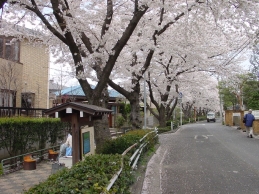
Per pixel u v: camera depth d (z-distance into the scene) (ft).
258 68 68.64
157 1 27.27
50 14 28.68
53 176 14.57
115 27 37.24
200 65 61.36
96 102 26.84
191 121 164.25
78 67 27.63
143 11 25.45
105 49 30.50
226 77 66.69
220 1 25.86
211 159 32.45
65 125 45.42
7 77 44.06
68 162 24.61
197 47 52.90
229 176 24.11
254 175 24.22
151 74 68.08
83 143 19.74
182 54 56.08
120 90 43.68
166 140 56.08
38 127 37.37
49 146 41.50
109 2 31.07
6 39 46.06
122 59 46.39
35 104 53.26
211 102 171.73
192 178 23.80
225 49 59.26
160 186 21.50
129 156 22.35
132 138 29.68
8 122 31.32
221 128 89.71
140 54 49.88
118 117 82.02
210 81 108.47
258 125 61.36
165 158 34.24
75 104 18.37
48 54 56.24
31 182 26.43
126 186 17.33
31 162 32.07
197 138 58.39
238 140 51.67
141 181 22.45
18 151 33.81
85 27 30.25
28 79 52.54
